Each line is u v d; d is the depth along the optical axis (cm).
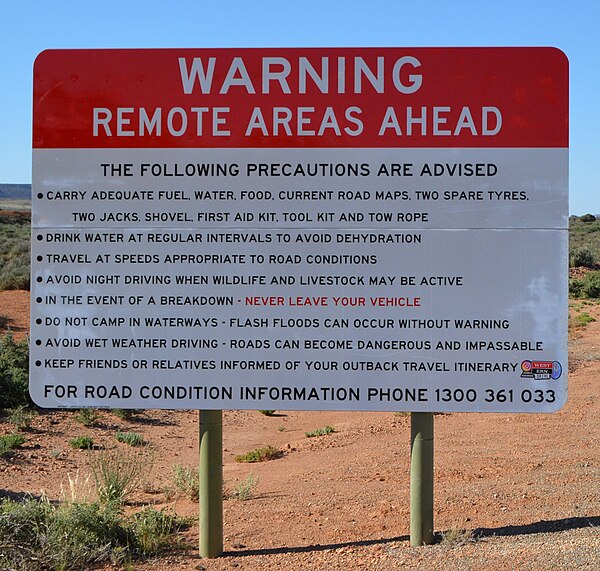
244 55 639
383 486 927
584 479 881
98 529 683
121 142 640
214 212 636
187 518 808
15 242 5116
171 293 637
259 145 636
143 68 642
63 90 642
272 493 923
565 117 622
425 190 628
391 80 632
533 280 621
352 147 633
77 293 638
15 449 1307
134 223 638
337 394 630
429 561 603
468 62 629
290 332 632
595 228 7444
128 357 638
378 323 629
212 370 635
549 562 582
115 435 1470
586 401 1405
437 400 626
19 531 656
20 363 1803
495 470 959
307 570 607
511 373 622
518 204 623
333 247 631
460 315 624
